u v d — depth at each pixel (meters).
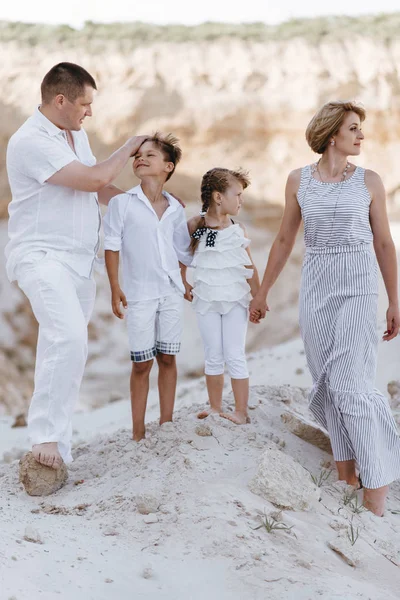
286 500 3.84
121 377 21.50
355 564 3.49
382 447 4.21
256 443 4.41
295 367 7.97
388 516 4.18
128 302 4.64
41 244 4.27
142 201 4.61
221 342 4.80
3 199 24.72
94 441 5.41
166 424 4.59
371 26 28.39
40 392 4.12
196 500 3.72
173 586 3.06
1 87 26.00
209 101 25.41
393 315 4.36
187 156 25.14
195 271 4.79
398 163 25.50
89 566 3.10
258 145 25.33
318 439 4.81
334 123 4.26
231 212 4.73
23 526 3.50
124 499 3.86
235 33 27.38
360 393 4.18
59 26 28.59
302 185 4.40
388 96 26.03
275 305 23.03
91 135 25.09
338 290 4.25
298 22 29.12
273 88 25.84
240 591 3.07
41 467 4.16
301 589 3.08
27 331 22.91
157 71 25.98
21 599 2.69
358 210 4.25
